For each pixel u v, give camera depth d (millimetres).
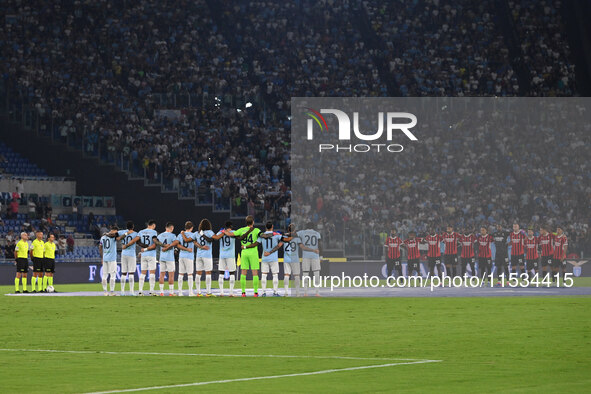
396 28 86312
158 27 80625
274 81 80438
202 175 67062
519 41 86375
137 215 66000
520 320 27016
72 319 27688
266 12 85250
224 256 38906
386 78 83250
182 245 39094
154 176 65500
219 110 73312
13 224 60594
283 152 71312
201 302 35219
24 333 23562
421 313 29766
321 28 85688
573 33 86125
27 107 69125
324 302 35125
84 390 14141
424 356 18594
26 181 65375
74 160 67625
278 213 63469
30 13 76312
